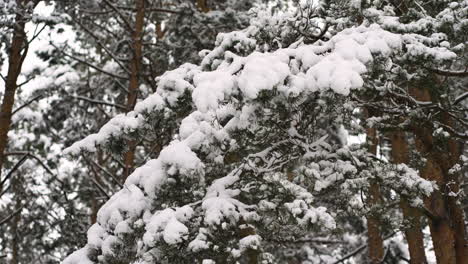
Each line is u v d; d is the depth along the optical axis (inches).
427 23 215.3
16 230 554.6
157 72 464.8
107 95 515.2
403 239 537.6
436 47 201.0
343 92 162.7
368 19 229.8
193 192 214.8
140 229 206.1
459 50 216.2
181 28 442.3
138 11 454.3
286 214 195.0
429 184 225.5
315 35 261.0
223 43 243.0
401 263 472.7
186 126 214.8
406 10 261.9
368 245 471.8
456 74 230.2
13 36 397.1
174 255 199.3
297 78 176.6
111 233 218.7
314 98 185.6
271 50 256.1
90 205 584.4
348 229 552.7
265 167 227.9
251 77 171.6
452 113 265.9
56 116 464.4
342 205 235.9
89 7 446.6
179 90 226.2
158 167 212.2
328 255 554.9
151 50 448.1
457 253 291.4
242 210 206.7
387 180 230.4
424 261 399.2
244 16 421.4
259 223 210.4
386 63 191.5
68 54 420.5
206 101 172.7
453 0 238.4
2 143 390.6
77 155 237.8
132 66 436.5
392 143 427.2
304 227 185.8
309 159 222.4
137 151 585.6
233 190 214.5
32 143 525.0
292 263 531.5
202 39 458.0
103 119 521.7
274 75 171.0
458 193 276.4
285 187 198.8
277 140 227.0
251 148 230.5
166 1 538.3
